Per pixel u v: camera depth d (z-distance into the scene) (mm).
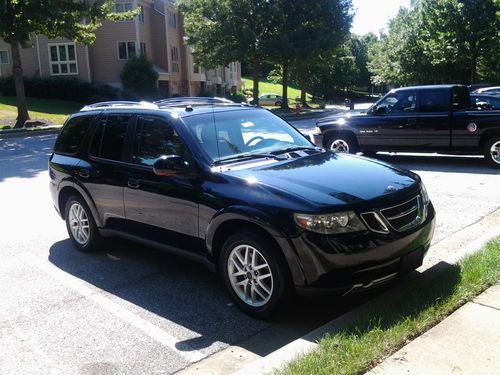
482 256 4914
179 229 4973
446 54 32031
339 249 3906
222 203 4445
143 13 43125
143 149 5449
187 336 4160
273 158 5047
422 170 10969
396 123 11617
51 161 6633
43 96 39969
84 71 41219
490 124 10594
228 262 4473
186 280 5359
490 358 3277
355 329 3732
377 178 4559
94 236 6156
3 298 5020
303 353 3477
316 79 79250
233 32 36406
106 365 3748
